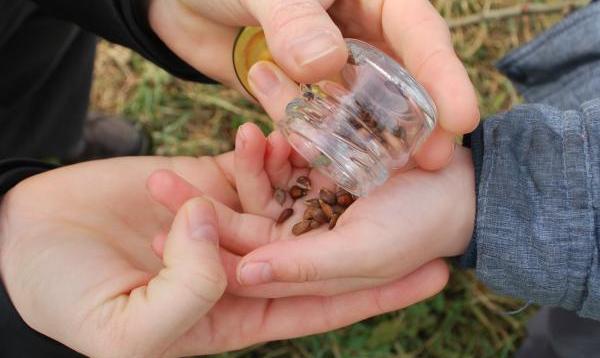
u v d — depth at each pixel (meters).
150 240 0.34
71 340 0.30
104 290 0.30
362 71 0.29
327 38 0.28
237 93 0.58
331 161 0.30
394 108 0.28
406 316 0.50
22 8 0.41
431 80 0.31
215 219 0.30
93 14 0.39
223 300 0.33
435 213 0.32
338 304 0.34
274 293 0.33
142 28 0.39
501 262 0.32
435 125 0.30
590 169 0.31
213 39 0.38
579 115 0.32
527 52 0.41
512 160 0.32
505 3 0.61
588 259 0.31
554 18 0.60
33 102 0.47
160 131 0.58
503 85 0.59
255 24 0.35
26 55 0.44
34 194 0.33
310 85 0.30
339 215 0.33
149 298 0.29
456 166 0.33
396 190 0.32
